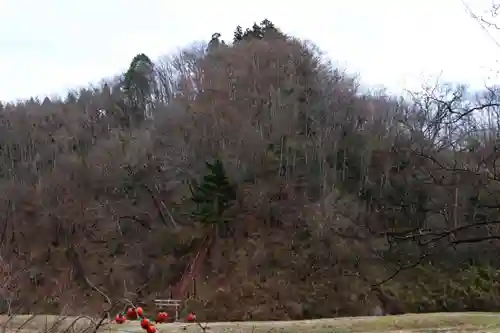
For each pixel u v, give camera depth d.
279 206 43.25
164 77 69.56
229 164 46.38
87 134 58.22
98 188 48.72
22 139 56.91
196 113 51.50
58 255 41.56
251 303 33.75
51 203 47.66
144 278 39.69
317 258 34.66
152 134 51.19
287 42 59.31
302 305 32.25
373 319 22.34
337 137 43.50
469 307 26.52
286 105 51.44
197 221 41.81
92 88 70.88
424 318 22.03
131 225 45.91
